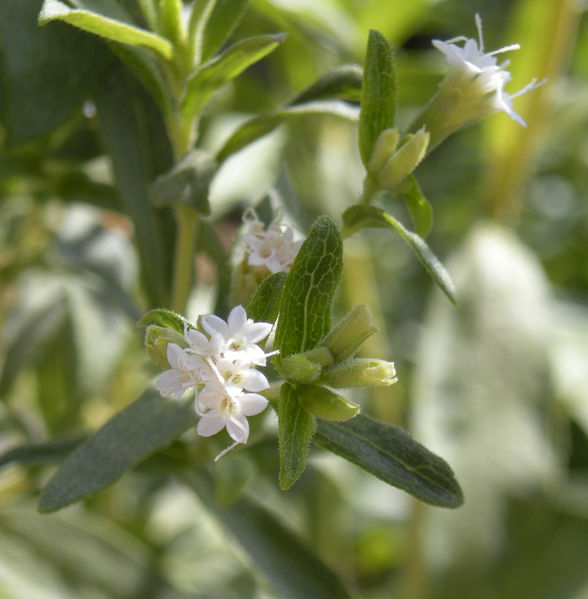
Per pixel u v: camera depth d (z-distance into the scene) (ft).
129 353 0.94
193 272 0.77
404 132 0.69
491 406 0.96
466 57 0.68
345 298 1.06
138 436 0.66
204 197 0.68
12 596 0.79
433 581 0.93
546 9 0.98
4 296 0.92
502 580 0.96
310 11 0.87
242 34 0.88
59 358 0.91
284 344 0.63
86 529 0.82
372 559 1.17
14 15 0.71
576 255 1.44
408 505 0.95
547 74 1.00
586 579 1.03
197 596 0.85
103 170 0.84
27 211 0.91
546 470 0.95
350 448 0.64
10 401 0.89
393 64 0.66
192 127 0.70
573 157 1.36
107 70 0.75
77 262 0.88
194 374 0.60
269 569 0.74
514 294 0.99
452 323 0.99
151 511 1.06
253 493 0.83
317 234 0.63
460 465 0.94
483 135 1.23
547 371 0.98
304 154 1.05
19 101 0.71
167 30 0.68
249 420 0.71
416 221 0.68
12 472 0.84
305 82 1.02
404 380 1.17
